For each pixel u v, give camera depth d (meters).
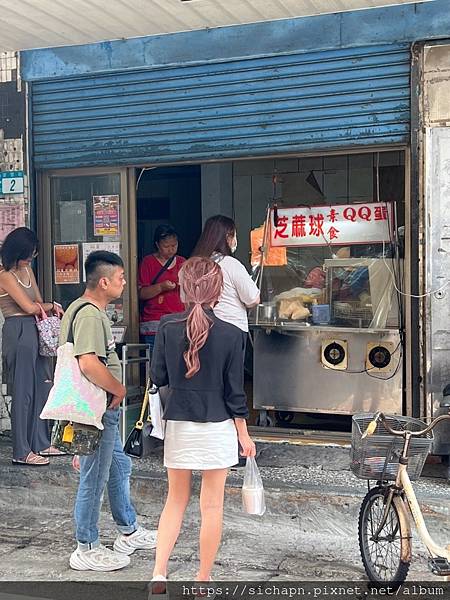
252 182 8.57
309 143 5.43
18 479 5.21
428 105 5.07
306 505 4.57
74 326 3.94
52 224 6.29
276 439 5.72
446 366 5.08
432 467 5.10
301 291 5.95
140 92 5.82
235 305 4.52
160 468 5.13
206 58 5.62
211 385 3.51
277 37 5.44
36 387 5.31
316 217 5.93
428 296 5.10
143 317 6.23
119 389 4.02
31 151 6.16
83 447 3.89
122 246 6.10
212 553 3.62
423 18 5.07
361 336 5.57
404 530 3.57
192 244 10.34
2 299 5.36
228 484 4.74
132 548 4.32
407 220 5.24
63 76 6.00
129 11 5.21
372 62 5.24
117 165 5.94
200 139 5.70
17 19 5.34
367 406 5.58
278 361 5.84
